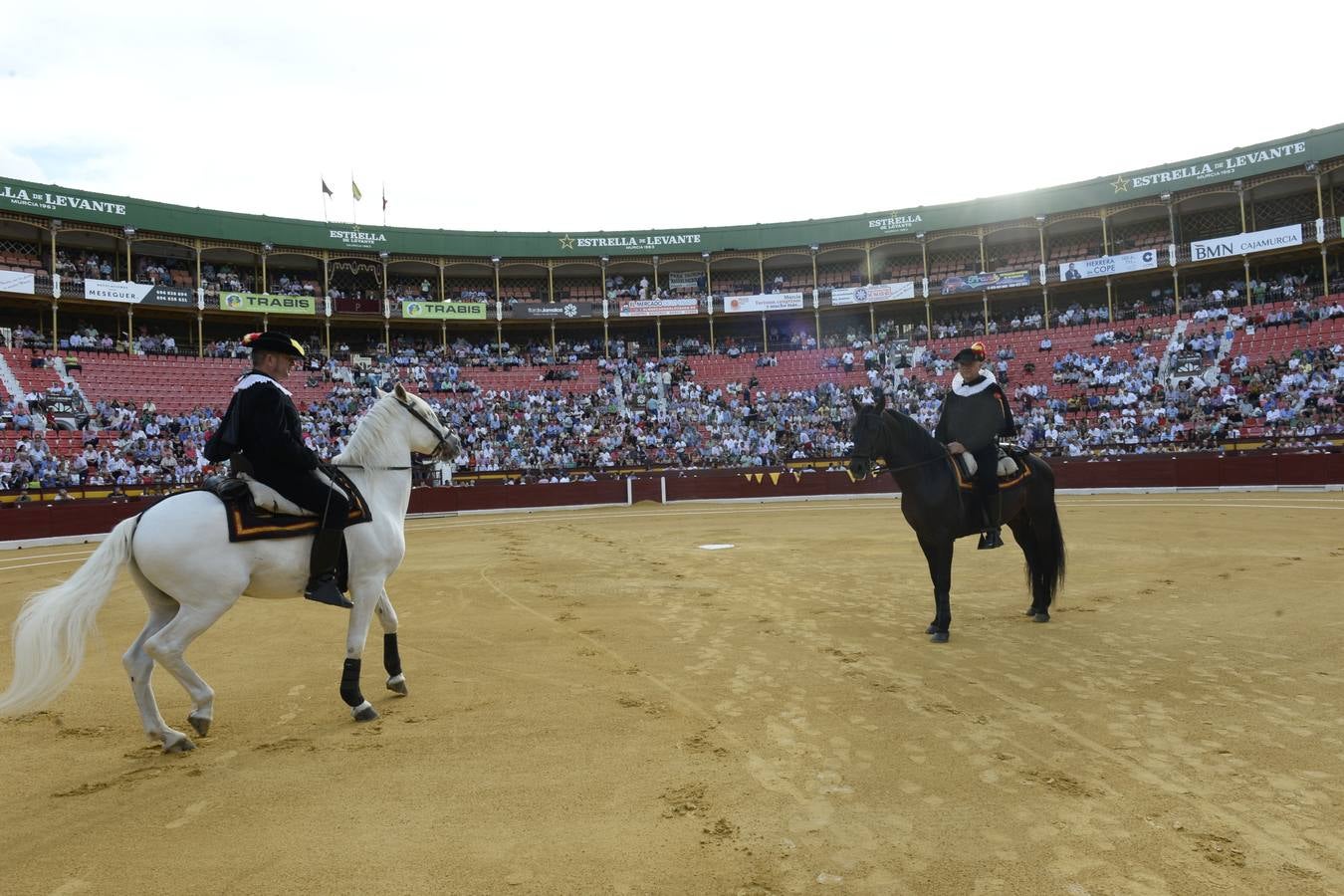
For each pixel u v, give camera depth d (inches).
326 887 125.0
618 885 123.1
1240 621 297.1
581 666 262.2
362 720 211.3
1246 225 1636.3
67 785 170.2
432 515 1186.0
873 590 392.8
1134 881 120.7
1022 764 167.9
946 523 286.7
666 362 1768.0
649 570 494.9
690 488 1282.0
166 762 184.1
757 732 192.2
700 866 128.4
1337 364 1251.2
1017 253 1850.4
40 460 1116.5
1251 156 1507.1
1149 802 147.9
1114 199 1626.5
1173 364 1413.6
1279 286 1521.9
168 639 188.2
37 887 127.0
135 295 1465.3
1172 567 434.0
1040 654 258.7
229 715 220.2
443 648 297.0
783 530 747.4
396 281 1891.0
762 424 1561.3
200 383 1451.8
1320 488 997.8
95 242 1556.3
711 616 339.0
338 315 1667.1
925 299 1743.4
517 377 1700.3
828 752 177.9
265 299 1600.6
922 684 228.4
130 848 140.2
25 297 1376.7
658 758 177.3
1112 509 834.8
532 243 1829.5
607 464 1430.9
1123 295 1713.8
